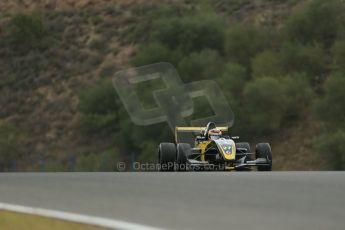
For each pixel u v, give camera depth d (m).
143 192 35.72
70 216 26.66
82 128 192.00
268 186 37.88
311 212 27.83
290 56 178.50
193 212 28.16
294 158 158.88
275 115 164.75
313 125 163.75
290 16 193.75
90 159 173.50
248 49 191.00
